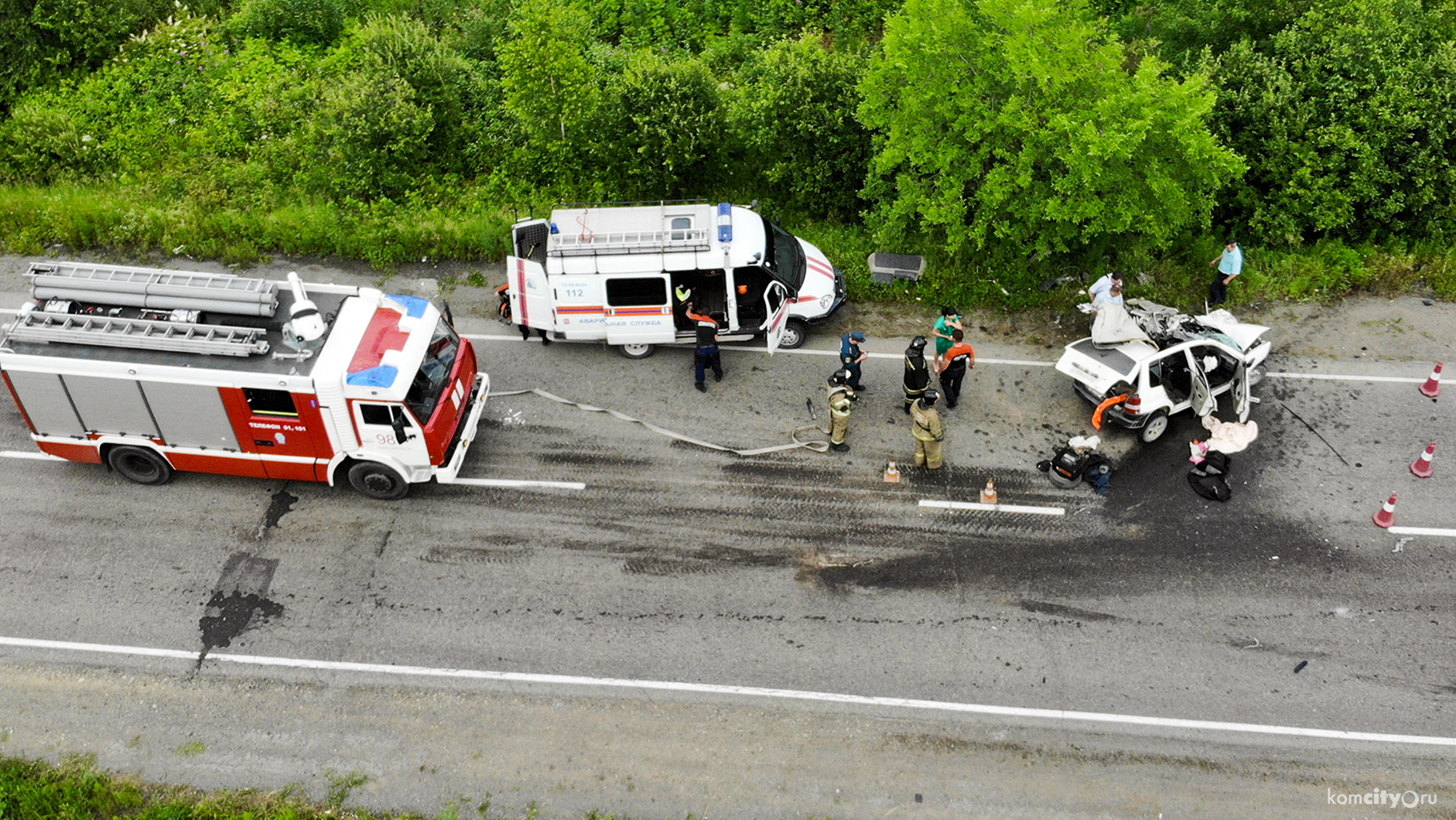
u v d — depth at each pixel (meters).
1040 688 11.03
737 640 11.49
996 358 15.54
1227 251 15.77
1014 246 16.95
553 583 12.10
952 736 10.64
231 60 22.42
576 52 18.97
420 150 19.16
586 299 14.66
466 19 23.61
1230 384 14.02
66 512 12.79
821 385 14.98
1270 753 10.48
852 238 17.83
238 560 12.27
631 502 13.11
